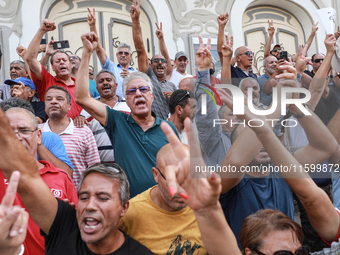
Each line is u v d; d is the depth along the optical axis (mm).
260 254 1328
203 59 1745
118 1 6242
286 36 7465
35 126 1918
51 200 1456
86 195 1434
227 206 1625
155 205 1666
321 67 1534
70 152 2512
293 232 1347
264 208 1589
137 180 2182
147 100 2326
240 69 3490
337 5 7473
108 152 2795
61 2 5891
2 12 5258
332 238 1385
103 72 3260
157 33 4316
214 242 1009
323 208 1320
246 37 7070
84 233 1399
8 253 951
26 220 961
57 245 1448
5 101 2223
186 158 930
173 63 4996
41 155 2094
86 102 2215
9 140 1276
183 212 1651
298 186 1272
